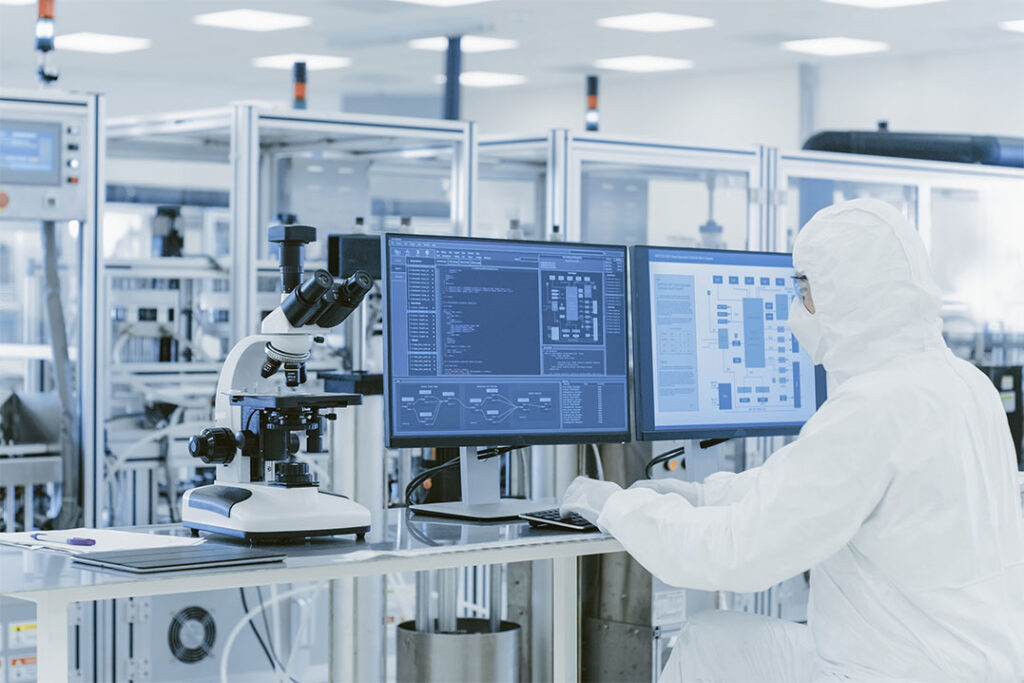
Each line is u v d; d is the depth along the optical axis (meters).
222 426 2.07
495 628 2.69
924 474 1.74
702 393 2.39
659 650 2.72
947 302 4.80
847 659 1.82
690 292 2.39
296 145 4.38
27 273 3.99
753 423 2.45
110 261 3.70
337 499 2.04
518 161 4.46
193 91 10.61
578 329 2.28
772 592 3.87
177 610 3.50
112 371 3.74
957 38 8.30
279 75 10.35
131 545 1.90
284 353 2.03
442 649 2.58
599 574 2.75
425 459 2.50
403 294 2.10
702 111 10.10
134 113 10.34
